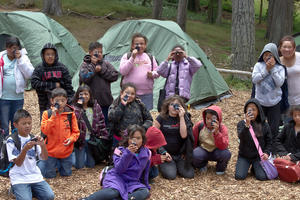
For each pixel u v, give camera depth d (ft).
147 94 19.48
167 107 16.57
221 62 50.90
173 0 95.09
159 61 27.66
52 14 68.33
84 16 70.90
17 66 18.37
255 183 15.66
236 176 16.16
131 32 29.19
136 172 13.91
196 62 19.13
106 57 29.43
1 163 13.21
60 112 15.64
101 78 18.45
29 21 32.91
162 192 14.69
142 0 89.45
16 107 18.66
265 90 18.04
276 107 18.24
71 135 15.83
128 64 18.75
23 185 13.08
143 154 13.99
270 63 17.35
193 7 95.81
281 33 56.75
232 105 28.02
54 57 17.38
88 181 15.52
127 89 16.03
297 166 15.39
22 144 13.32
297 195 14.15
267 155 16.12
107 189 13.02
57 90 15.53
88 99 16.75
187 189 15.02
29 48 32.40
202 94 27.61
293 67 18.22
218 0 84.43
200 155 16.63
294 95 18.44
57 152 15.57
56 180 15.61
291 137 16.52
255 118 16.53
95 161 17.29
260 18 96.63
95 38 60.29
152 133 15.33
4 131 18.39
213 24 84.89
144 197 13.51
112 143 17.12
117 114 16.19
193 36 69.41
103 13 74.18
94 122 16.92
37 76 17.43
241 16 34.24
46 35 32.63
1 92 17.97
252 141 16.21
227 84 33.45
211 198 14.14
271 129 18.26
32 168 13.44
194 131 17.22
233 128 23.70
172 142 16.53
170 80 19.10
